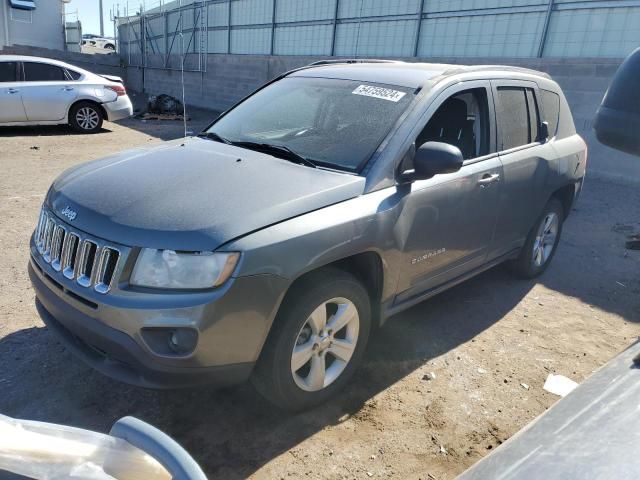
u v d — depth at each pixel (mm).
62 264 2725
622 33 9438
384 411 3033
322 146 3334
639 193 8578
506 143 4086
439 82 3588
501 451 1320
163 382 2445
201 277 2395
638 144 1548
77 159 9586
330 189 2861
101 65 27453
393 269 3143
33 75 12094
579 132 9641
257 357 2604
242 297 2439
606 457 1152
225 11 19750
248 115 3982
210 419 2891
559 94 4930
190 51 22172
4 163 8922
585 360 3686
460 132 3719
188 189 2777
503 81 4145
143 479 1244
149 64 25297
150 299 2389
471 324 4098
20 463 1164
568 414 1371
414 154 3279
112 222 2549
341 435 2824
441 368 3482
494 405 3146
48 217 2947
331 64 4359
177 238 2424
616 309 4508
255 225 2525
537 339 3932
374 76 3773
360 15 14289
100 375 3205
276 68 16859
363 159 3145
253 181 2881
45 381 3131
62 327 2906
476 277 4992
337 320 2949
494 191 3850
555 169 4562
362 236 2861
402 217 3102
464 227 3652
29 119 12094
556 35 10352
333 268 2908
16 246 5160
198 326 2363
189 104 21922
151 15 24938
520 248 4617
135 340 2408
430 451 2754
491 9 11336
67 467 1193
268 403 3049
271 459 2633
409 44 13117
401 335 3871
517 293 4699
